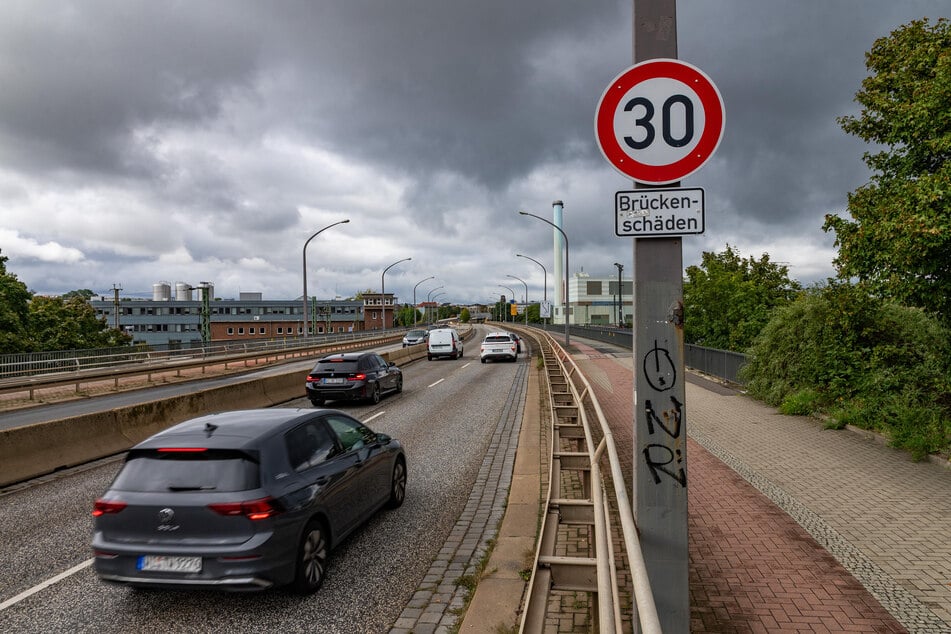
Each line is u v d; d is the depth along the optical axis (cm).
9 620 462
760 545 570
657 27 306
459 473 900
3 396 2197
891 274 1023
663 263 298
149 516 465
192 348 3856
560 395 1162
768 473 834
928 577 495
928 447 902
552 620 424
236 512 459
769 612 438
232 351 4231
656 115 303
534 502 728
